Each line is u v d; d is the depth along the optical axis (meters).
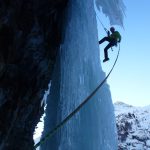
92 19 10.17
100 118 10.46
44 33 8.08
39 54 7.96
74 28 9.34
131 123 78.19
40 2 7.48
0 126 6.93
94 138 10.12
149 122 76.06
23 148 8.73
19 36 7.03
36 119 9.74
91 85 10.28
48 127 10.12
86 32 9.84
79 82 9.88
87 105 10.10
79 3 9.43
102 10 11.19
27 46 7.41
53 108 10.09
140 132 73.44
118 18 11.46
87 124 10.03
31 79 8.05
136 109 87.12
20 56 7.28
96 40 10.34
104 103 10.77
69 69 9.70
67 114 9.64
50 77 9.44
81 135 9.84
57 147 9.69
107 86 11.09
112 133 10.95
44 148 10.01
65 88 9.66
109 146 10.65
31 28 7.35
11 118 7.38
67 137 9.64
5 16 6.40
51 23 8.41
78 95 9.87
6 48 6.69
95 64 10.41
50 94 10.19
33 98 8.60
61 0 8.32
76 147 9.70
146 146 67.38
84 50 9.83
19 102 7.66
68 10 9.08
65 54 9.52
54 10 8.30
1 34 6.53
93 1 10.30
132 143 69.88
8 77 6.95
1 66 6.55
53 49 8.97
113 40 10.43
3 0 6.25
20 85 7.54
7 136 7.44
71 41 9.45
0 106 6.83
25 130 8.84
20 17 6.97
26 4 7.05
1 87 6.70
